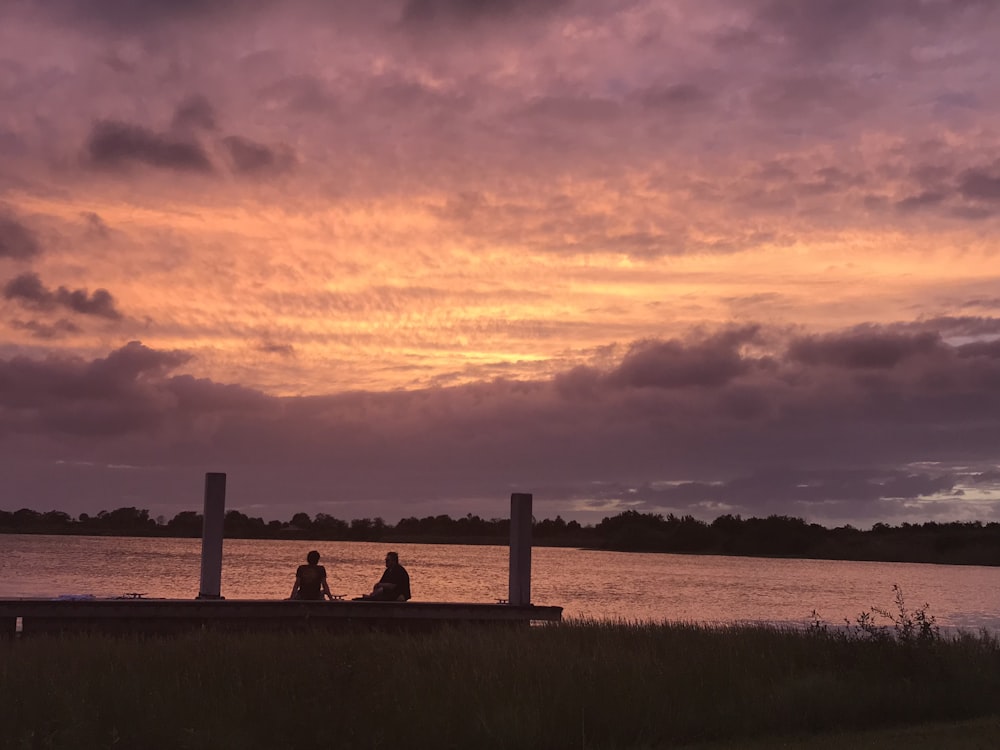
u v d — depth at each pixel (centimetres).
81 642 1372
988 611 5391
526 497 2042
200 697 1033
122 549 13862
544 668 1211
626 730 1051
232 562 10075
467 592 5809
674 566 15062
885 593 7744
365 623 1820
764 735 1099
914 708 1229
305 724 958
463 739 988
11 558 9031
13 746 878
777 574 12244
